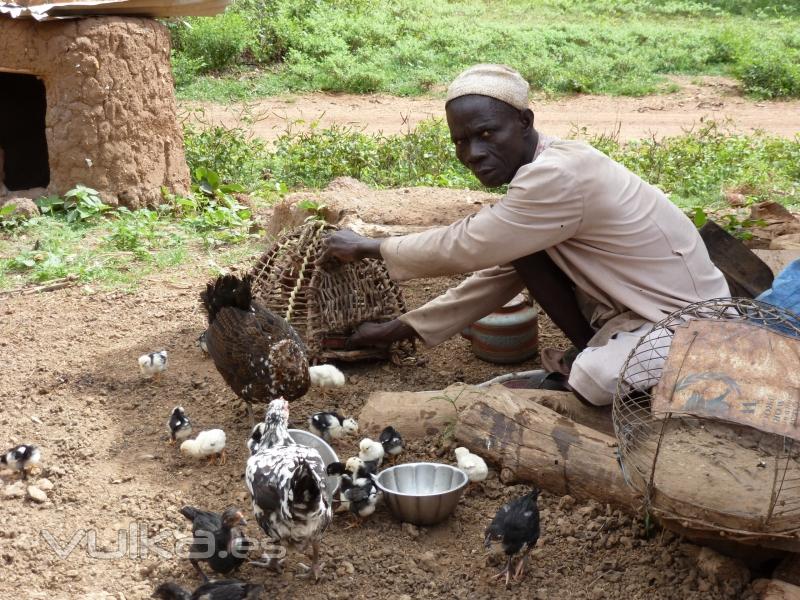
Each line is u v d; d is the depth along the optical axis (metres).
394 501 4.56
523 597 4.14
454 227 5.20
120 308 7.55
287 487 3.91
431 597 4.15
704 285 5.15
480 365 6.50
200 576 4.23
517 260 5.47
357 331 6.27
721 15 27.12
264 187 11.84
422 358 6.57
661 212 5.15
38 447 5.31
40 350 6.73
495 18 25.78
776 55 21.73
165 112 10.38
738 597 4.05
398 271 5.46
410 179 12.70
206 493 4.93
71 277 8.14
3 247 8.96
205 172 11.22
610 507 4.64
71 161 9.84
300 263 6.31
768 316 4.70
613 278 5.13
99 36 9.59
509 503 4.18
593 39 23.58
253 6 23.11
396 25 23.70
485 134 5.07
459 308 5.97
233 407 5.89
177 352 6.71
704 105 19.98
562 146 5.09
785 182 12.88
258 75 21.27
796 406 3.74
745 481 4.00
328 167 12.88
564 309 5.54
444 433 5.33
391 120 18.33
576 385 4.99
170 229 9.62
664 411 3.85
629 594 4.14
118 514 4.74
